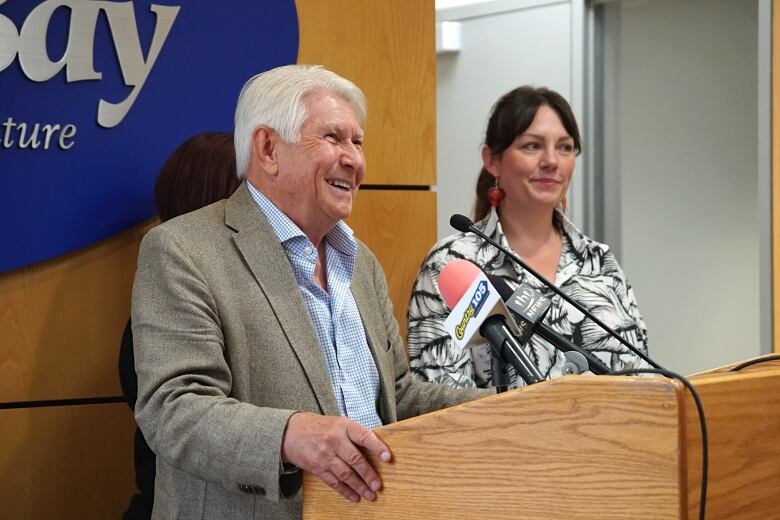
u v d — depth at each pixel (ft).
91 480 8.03
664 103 14.15
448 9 15.64
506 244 9.34
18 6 7.52
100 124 7.89
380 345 7.02
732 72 13.58
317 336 6.46
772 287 12.60
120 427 8.16
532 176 9.33
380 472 4.65
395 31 9.81
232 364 6.11
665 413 3.61
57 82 7.70
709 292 13.93
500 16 15.07
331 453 4.79
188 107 8.36
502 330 5.35
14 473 7.70
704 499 3.61
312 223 6.70
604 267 9.48
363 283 7.21
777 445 4.05
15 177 7.52
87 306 7.94
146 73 8.11
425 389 7.16
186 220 6.46
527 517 4.02
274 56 8.88
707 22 13.74
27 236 7.57
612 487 3.75
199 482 6.10
